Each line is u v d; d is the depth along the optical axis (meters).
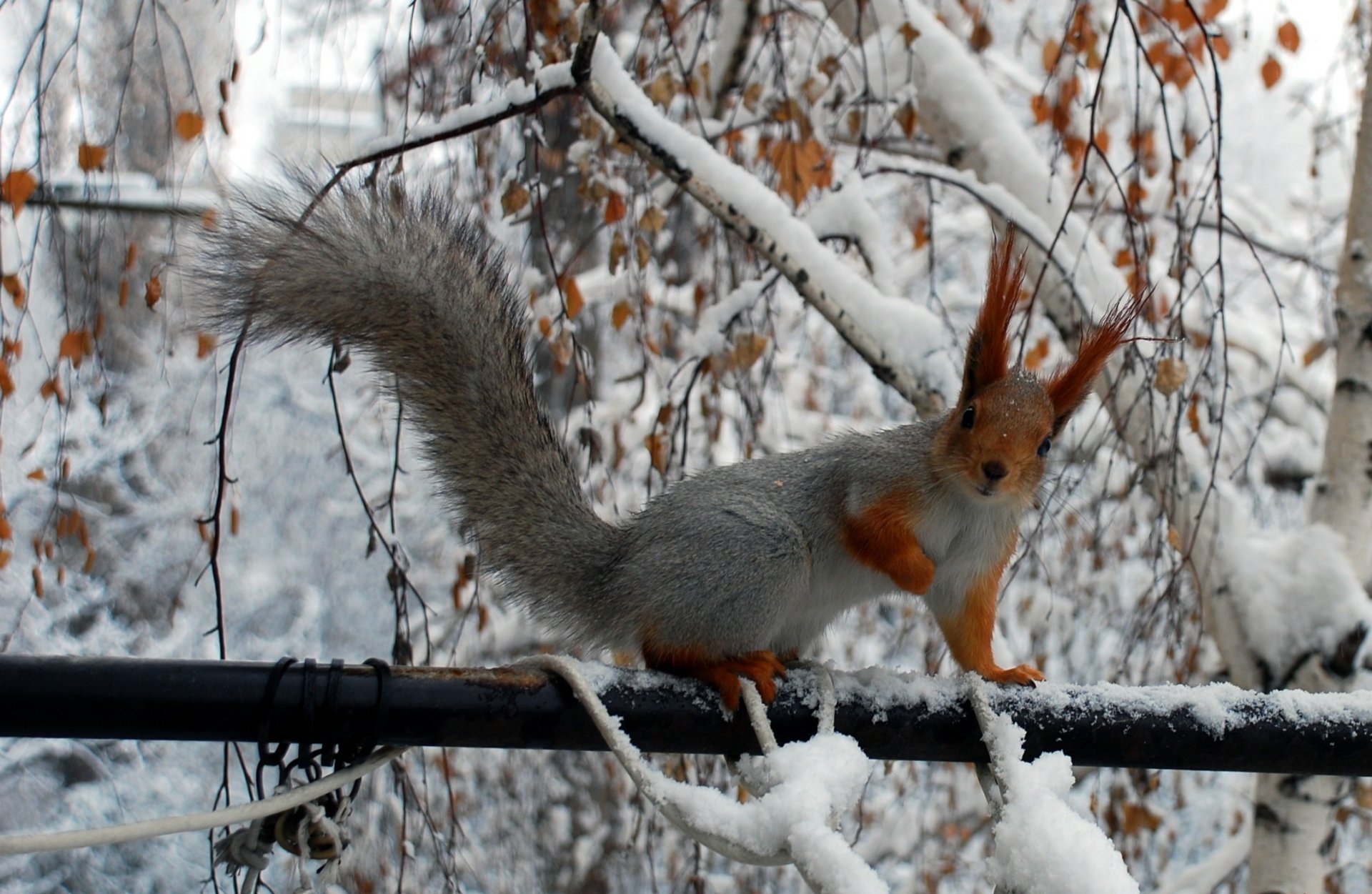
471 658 5.53
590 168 4.32
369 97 4.97
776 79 4.67
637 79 4.75
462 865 5.45
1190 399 4.07
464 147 4.93
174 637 8.00
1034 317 6.22
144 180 4.51
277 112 5.22
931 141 5.23
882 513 2.82
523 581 2.90
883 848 5.81
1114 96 6.04
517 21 4.69
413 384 2.90
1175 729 2.30
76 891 7.16
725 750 2.30
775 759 2.08
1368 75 4.39
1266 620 4.12
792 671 2.41
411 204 2.96
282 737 2.03
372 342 2.87
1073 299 4.13
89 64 4.91
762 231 3.68
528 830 6.19
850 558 2.94
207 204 3.25
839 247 5.13
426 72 4.85
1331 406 4.39
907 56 4.67
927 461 2.84
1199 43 4.85
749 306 4.50
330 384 3.69
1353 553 4.18
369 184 3.08
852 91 4.98
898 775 5.76
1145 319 4.08
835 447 2.98
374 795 5.19
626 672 2.28
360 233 2.85
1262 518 5.89
